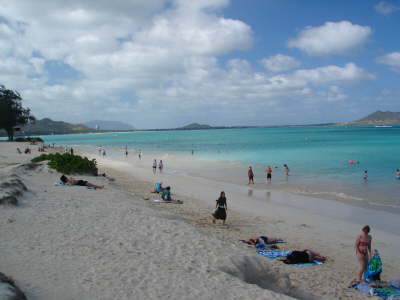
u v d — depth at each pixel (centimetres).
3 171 2127
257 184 2644
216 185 2605
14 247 777
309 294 802
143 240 921
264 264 858
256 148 6906
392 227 1473
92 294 575
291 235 1323
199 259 804
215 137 14962
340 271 980
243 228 1386
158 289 618
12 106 8538
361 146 6812
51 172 2377
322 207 1842
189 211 1634
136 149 7662
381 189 2350
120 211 1262
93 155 5878
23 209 1145
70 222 1042
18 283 585
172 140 12938
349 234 1365
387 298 804
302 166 3734
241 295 630
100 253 788
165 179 2923
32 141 7862
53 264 695
